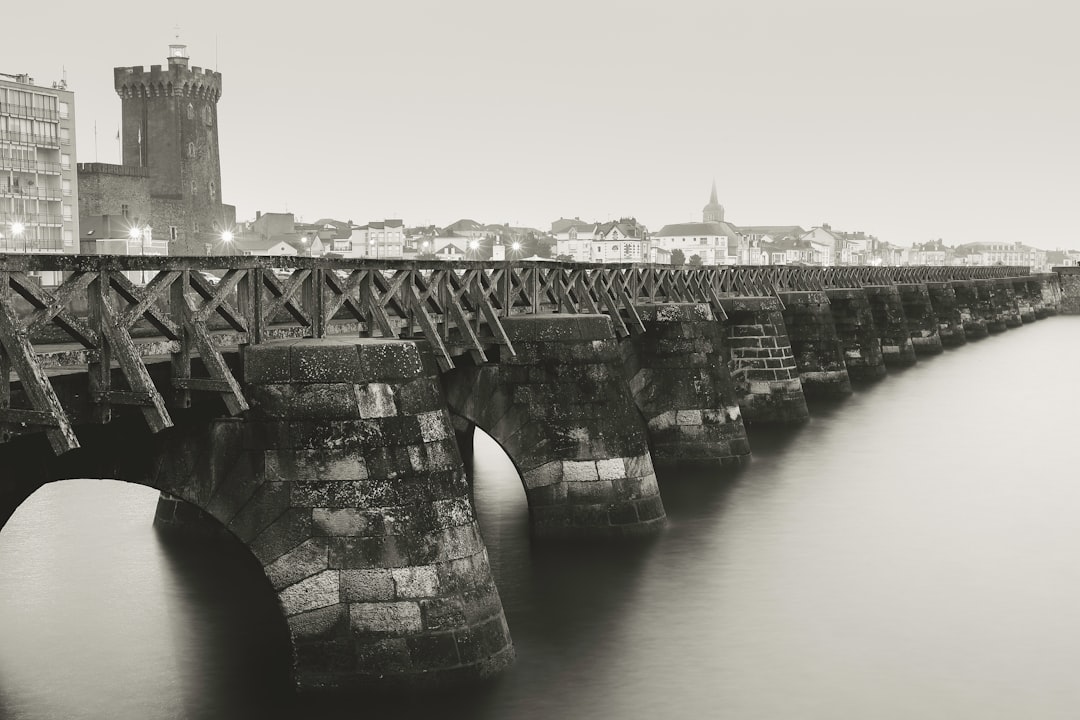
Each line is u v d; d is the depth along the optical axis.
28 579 27.98
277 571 18.44
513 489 38.16
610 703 20.09
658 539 30.77
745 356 51.81
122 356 15.70
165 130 155.00
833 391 61.38
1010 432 51.00
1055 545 31.31
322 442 18.33
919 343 92.38
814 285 70.00
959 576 28.30
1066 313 166.75
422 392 19.03
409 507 18.52
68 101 127.44
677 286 45.78
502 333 28.77
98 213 139.38
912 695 20.83
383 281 22.09
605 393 30.11
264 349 18.36
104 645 22.88
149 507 36.53
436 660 18.58
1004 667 22.25
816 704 20.38
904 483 39.41
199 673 21.08
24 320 14.75
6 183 118.75
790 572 28.25
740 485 38.53
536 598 25.83
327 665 18.42
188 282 17.19
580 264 34.81
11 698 20.05
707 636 23.59
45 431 15.17
